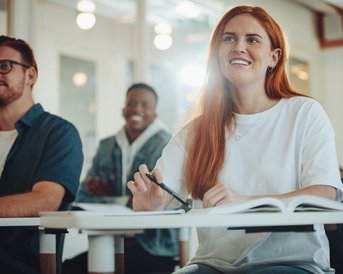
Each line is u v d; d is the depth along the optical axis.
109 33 5.45
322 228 1.52
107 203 3.40
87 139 5.28
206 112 1.71
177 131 1.77
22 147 2.14
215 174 1.64
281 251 1.50
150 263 2.94
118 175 3.48
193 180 1.68
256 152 1.63
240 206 1.13
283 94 1.69
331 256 1.73
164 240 3.02
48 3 4.91
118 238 1.70
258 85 1.68
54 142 2.11
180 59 5.69
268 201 1.14
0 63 2.18
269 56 1.69
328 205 1.21
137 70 5.41
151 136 3.46
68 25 5.12
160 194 1.48
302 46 7.23
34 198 1.95
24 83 2.19
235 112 1.70
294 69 7.13
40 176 2.05
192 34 5.75
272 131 1.64
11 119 2.18
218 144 1.66
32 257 2.00
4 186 2.12
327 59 7.57
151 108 3.53
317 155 1.57
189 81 5.66
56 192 2.01
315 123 1.62
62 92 5.04
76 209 2.32
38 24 4.81
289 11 6.96
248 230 1.20
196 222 1.04
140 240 3.00
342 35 7.44
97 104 5.36
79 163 2.13
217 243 1.58
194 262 1.59
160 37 5.60
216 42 1.73
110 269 1.09
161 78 5.62
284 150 1.61
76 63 5.18
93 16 5.28
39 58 4.80
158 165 1.75
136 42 5.42
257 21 1.68
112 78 5.49
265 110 1.67
